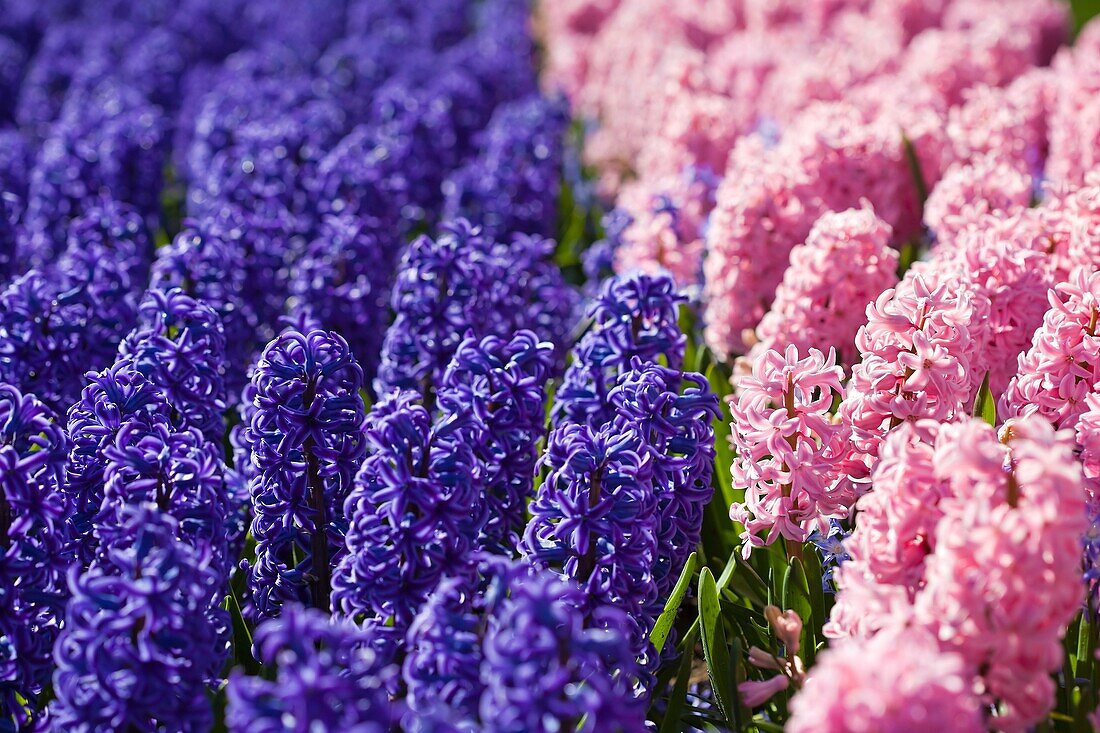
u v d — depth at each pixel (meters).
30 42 11.45
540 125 6.77
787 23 10.71
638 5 11.26
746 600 3.37
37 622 2.81
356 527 2.67
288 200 5.44
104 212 4.79
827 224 3.85
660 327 3.58
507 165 6.21
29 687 2.71
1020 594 2.20
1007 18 9.57
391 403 2.69
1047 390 3.03
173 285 4.11
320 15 11.85
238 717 2.07
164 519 2.46
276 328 4.74
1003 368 3.55
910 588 2.49
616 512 2.74
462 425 2.85
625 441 2.81
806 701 2.05
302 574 3.10
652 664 2.87
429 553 2.64
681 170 6.15
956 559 2.24
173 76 9.45
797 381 2.96
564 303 4.91
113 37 10.23
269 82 7.46
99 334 3.83
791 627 2.75
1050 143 6.39
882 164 4.91
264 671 2.73
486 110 9.05
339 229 4.54
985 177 4.40
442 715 2.08
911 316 2.96
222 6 11.94
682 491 3.09
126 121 6.29
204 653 2.45
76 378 3.70
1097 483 2.82
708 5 11.42
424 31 11.51
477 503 2.91
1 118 9.28
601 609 2.30
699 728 3.10
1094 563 2.65
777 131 6.70
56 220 5.54
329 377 2.97
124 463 2.74
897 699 1.95
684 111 6.27
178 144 8.62
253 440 3.00
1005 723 2.31
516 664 2.11
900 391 2.94
